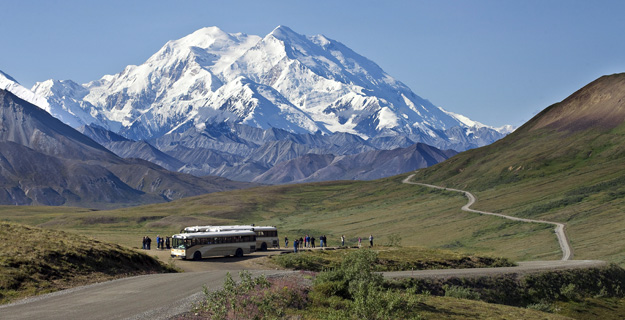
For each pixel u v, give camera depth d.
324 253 90.19
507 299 67.81
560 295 72.75
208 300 34.50
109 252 59.22
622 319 66.31
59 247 55.50
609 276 82.75
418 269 80.38
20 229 61.38
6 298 41.44
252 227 104.06
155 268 63.66
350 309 36.38
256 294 38.16
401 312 37.19
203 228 99.88
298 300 41.78
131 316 34.03
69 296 41.94
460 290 62.91
